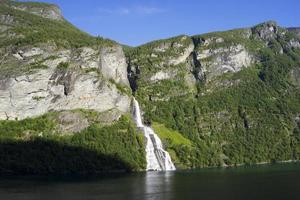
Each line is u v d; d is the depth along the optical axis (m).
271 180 167.62
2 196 134.50
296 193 132.12
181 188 149.12
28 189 150.25
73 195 135.38
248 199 123.50
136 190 145.62
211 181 170.38
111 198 129.25
